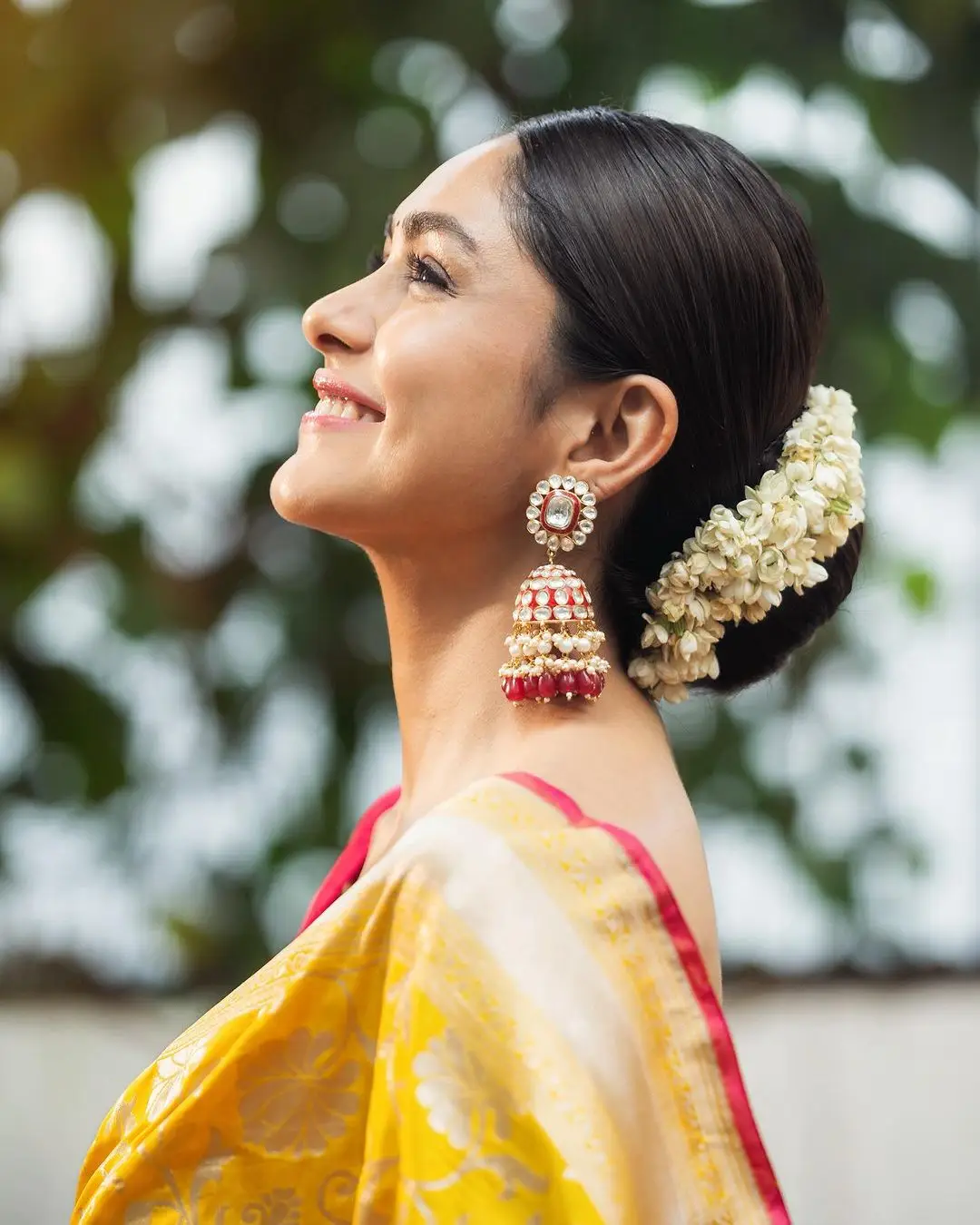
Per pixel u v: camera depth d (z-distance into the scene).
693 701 4.29
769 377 1.82
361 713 4.36
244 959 4.25
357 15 4.34
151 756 4.37
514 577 1.80
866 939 4.29
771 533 1.81
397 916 1.52
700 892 1.66
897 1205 3.66
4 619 4.32
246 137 4.37
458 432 1.74
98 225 4.39
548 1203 1.38
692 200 1.77
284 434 4.28
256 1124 1.52
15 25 4.38
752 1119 1.49
